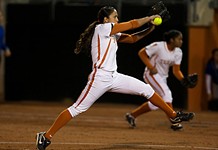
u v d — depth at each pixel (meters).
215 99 52.91
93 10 54.06
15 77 58.00
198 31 53.91
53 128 24.34
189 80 33.56
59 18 54.62
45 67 57.72
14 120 39.31
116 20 25.19
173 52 33.72
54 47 57.28
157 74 34.06
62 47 57.22
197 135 32.53
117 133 32.59
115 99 57.84
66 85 57.84
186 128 36.38
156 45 33.69
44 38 57.12
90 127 35.75
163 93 33.66
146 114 46.84
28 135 30.78
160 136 31.50
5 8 55.75
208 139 30.67
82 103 24.36
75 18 54.44
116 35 25.59
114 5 52.97
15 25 56.62
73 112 24.36
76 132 32.62
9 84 58.19
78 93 57.78
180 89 55.06
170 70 54.94
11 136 30.23
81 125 36.91
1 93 57.56
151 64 33.88
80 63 57.41
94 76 24.17
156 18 24.70
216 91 52.97
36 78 57.97
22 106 51.97
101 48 24.17
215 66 52.28
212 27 54.00
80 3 55.03
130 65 56.47
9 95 58.41
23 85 58.12
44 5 55.00
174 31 33.44
